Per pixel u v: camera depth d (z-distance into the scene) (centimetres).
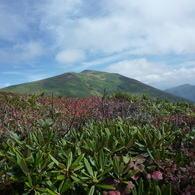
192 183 187
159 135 252
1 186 174
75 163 179
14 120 427
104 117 549
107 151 222
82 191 177
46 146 220
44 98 1146
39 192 171
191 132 304
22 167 170
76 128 371
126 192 169
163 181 191
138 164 199
